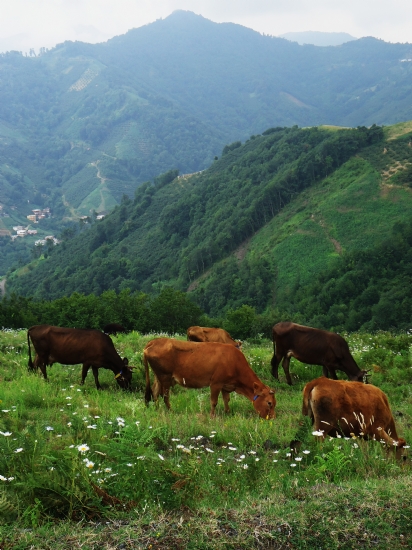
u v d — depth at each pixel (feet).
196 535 14.61
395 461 22.27
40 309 95.45
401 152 455.63
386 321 258.16
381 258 310.24
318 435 22.61
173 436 25.88
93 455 19.94
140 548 13.98
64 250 634.84
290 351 44.45
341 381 25.25
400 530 15.69
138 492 16.56
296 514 15.76
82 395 34.68
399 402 38.45
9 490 16.53
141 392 39.70
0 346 50.37
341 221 396.98
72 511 15.70
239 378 32.42
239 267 405.39
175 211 562.66
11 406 28.48
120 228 625.82
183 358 32.65
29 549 13.73
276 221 440.45
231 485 18.69
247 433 26.45
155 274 491.72
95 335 39.29
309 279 358.02
